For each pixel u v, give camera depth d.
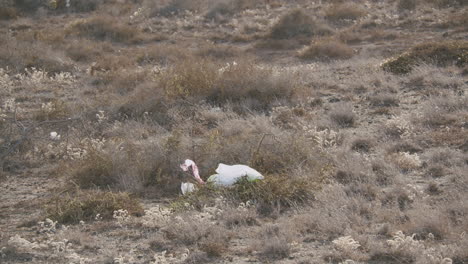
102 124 26.09
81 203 17.47
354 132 24.00
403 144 21.89
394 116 25.22
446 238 14.62
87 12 59.75
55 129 25.81
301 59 40.81
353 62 36.41
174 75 30.47
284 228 15.49
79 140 24.00
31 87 33.66
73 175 20.38
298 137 21.59
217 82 29.33
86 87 33.59
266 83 28.80
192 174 19.66
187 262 14.15
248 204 16.77
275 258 14.23
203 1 58.59
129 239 15.69
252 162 19.98
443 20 47.78
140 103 27.45
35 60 39.31
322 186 17.80
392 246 13.98
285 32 47.66
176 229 15.65
